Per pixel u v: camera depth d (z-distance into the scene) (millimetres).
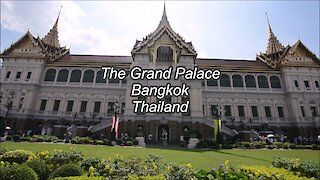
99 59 55719
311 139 43406
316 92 49250
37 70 48750
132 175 7242
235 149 27141
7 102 45750
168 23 47625
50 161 8977
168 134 38281
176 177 6734
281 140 40406
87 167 8688
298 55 52438
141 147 26609
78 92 48312
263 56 59719
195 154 19797
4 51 49500
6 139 29109
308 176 8531
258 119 47812
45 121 46000
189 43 47594
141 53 43688
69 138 33000
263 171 7508
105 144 28812
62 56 55656
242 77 51656
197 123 38719
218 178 6797
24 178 6359
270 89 50656
